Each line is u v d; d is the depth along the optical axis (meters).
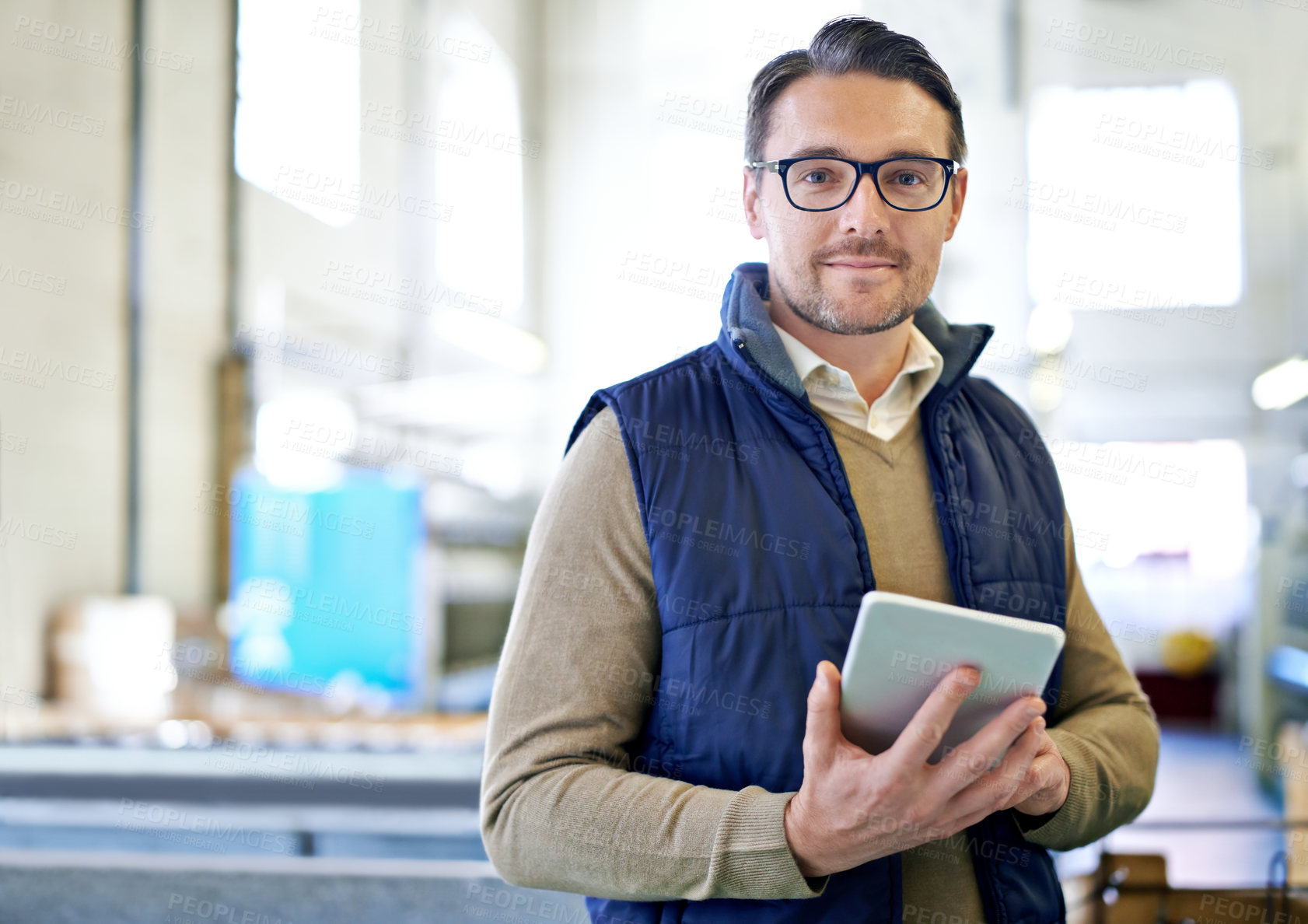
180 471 4.92
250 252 5.49
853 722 0.75
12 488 4.05
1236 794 5.00
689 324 9.06
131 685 3.73
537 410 8.07
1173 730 7.16
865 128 0.92
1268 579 6.13
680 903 0.86
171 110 4.93
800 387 0.92
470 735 2.32
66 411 4.32
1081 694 1.05
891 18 8.12
